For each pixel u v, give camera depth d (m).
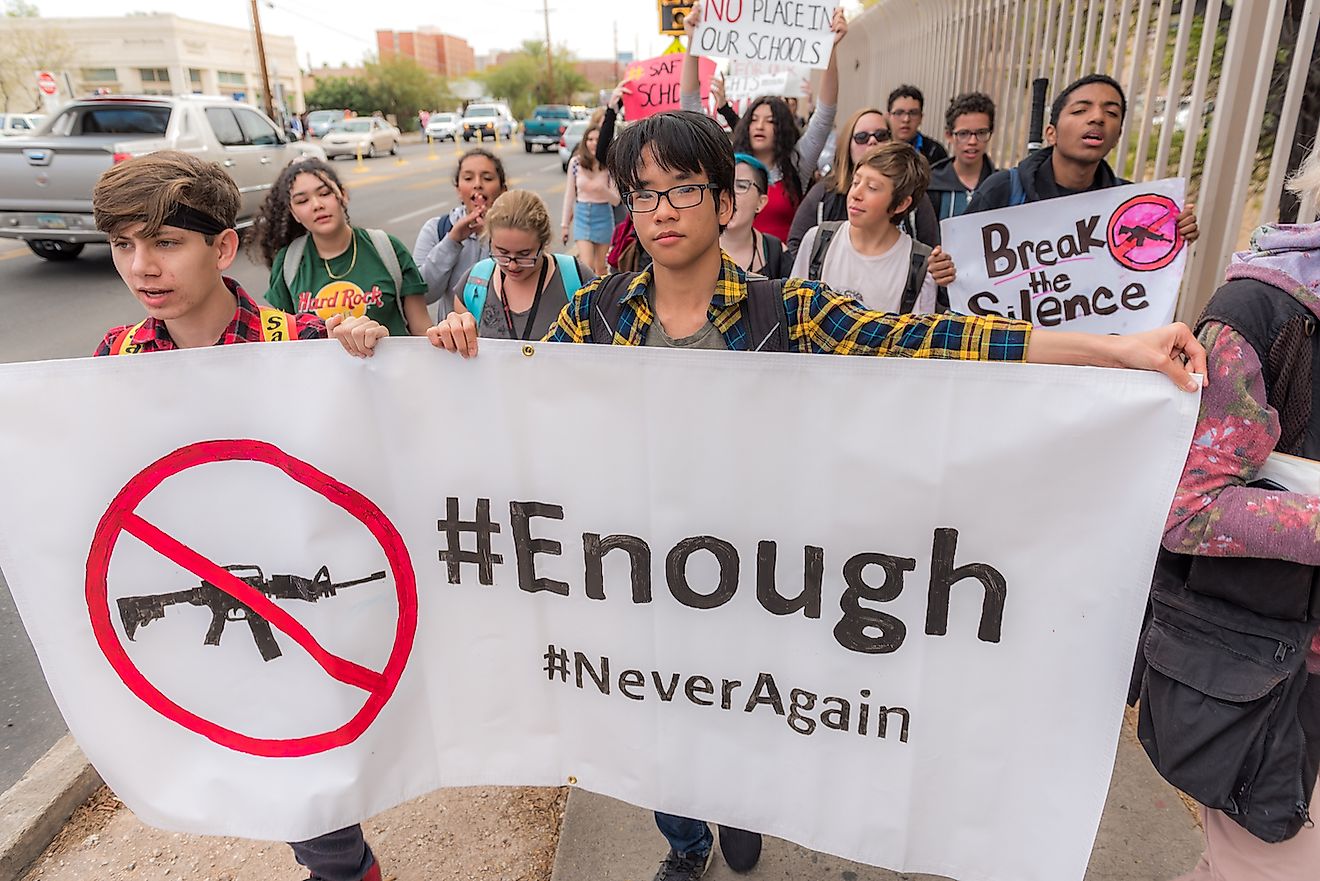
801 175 4.93
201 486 1.66
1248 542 1.26
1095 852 2.13
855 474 1.45
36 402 1.59
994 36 6.17
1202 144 3.70
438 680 1.79
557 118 35.38
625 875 2.13
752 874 2.11
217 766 1.82
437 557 1.71
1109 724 1.46
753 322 1.54
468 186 3.64
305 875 2.19
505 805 2.41
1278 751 1.34
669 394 1.49
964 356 1.42
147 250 1.52
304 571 1.71
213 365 1.61
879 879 2.09
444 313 3.75
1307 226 1.30
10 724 2.87
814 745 1.64
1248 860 1.48
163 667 1.76
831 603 1.54
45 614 1.70
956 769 1.58
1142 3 3.61
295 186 2.94
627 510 1.59
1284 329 1.29
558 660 1.74
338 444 1.64
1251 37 2.96
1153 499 1.33
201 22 55.69
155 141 9.41
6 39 43.62
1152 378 1.29
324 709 1.78
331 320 1.63
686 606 1.62
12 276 9.49
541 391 1.55
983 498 1.41
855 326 1.50
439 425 1.62
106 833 2.34
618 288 1.65
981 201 3.29
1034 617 1.45
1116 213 2.79
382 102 71.31
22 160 8.95
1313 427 1.34
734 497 1.52
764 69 7.63
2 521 1.64
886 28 10.55
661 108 5.43
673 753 1.73
